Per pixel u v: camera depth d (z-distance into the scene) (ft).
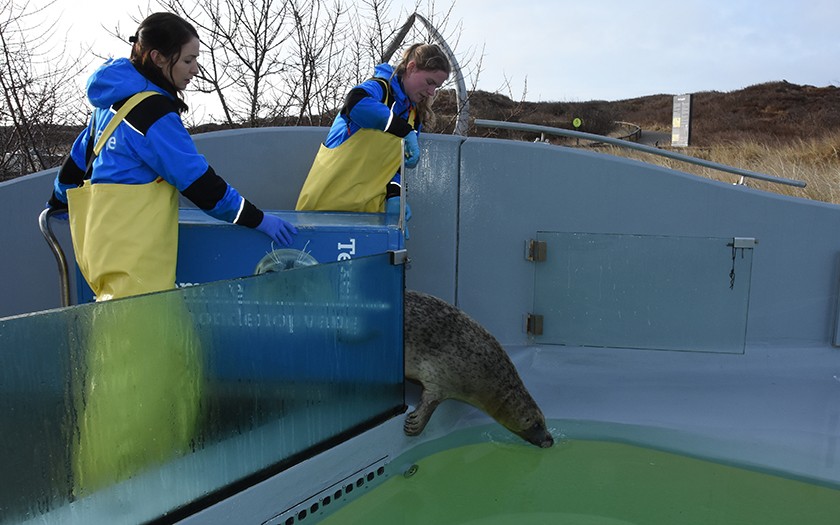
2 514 6.14
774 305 15.01
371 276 9.91
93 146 9.36
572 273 15.23
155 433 7.35
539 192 15.11
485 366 11.69
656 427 12.36
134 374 7.07
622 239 14.92
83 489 6.77
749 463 11.18
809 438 11.92
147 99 8.80
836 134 51.80
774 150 47.98
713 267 14.75
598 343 15.38
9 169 23.26
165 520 7.59
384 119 11.65
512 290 15.51
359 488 10.11
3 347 5.98
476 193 15.20
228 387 8.06
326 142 12.92
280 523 8.83
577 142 62.59
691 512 9.91
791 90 132.87
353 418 9.98
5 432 6.07
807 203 14.61
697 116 126.11
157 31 8.87
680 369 14.78
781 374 14.46
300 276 8.73
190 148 9.01
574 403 13.30
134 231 8.86
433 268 15.44
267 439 8.64
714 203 14.75
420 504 10.05
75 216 9.46
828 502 10.14
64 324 6.40
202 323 7.66
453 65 19.51
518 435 11.98
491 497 10.32
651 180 14.79
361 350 9.97
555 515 9.84
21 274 14.17
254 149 14.98
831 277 14.78
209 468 7.98
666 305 15.03
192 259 10.17
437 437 11.94
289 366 8.80
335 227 10.25
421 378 11.50
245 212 9.46
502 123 15.28
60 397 6.46
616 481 10.78
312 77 27.07
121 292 8.79
